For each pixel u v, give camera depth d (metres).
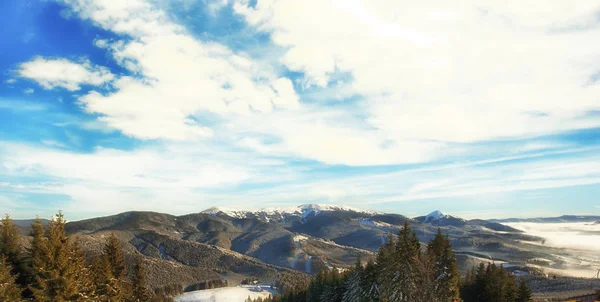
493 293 54.72
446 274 49.34
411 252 46.19
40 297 28.80
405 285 44.16
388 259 49.81
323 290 83.06
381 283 50.56
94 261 41.69
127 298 46.47
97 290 39.25
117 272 46.56
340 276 88.81
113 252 47.41
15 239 34.81
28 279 32.09
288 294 121.06
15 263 33.34
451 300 46.84
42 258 30.34
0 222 34.84
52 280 29.78
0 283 27.92
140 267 50.78
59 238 32.38
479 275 59.25
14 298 28.59
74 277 31.42
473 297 57.44
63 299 29.61
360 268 60.38
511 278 57.50
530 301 56.75
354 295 59.12
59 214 33.94
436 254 50.69
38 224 34.03
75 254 34.50
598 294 81.12
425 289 42.47
